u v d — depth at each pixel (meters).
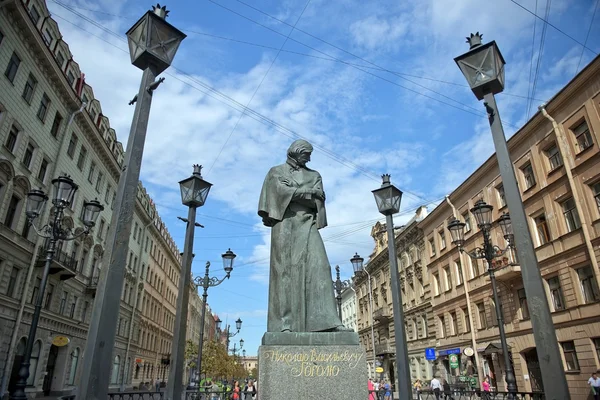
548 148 21.19
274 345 4.76
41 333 23.84
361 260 16.11
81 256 29.16
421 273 34.91
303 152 6.02
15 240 20.95
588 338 18.08
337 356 4.73
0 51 19.38
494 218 24.83
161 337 52.84
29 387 22.52
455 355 27.94
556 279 20.28
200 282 16.70
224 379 42.00
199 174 9.98
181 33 4.66
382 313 40.22
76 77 27.70
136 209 40.62
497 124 4.82
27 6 21.86
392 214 10.27
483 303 25.80
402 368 8.57
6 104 20.02
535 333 3.79
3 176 20.06
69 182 10.98
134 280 40.16
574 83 19.02
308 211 5.86
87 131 29.09
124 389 36.56
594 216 18.12
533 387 21.34
